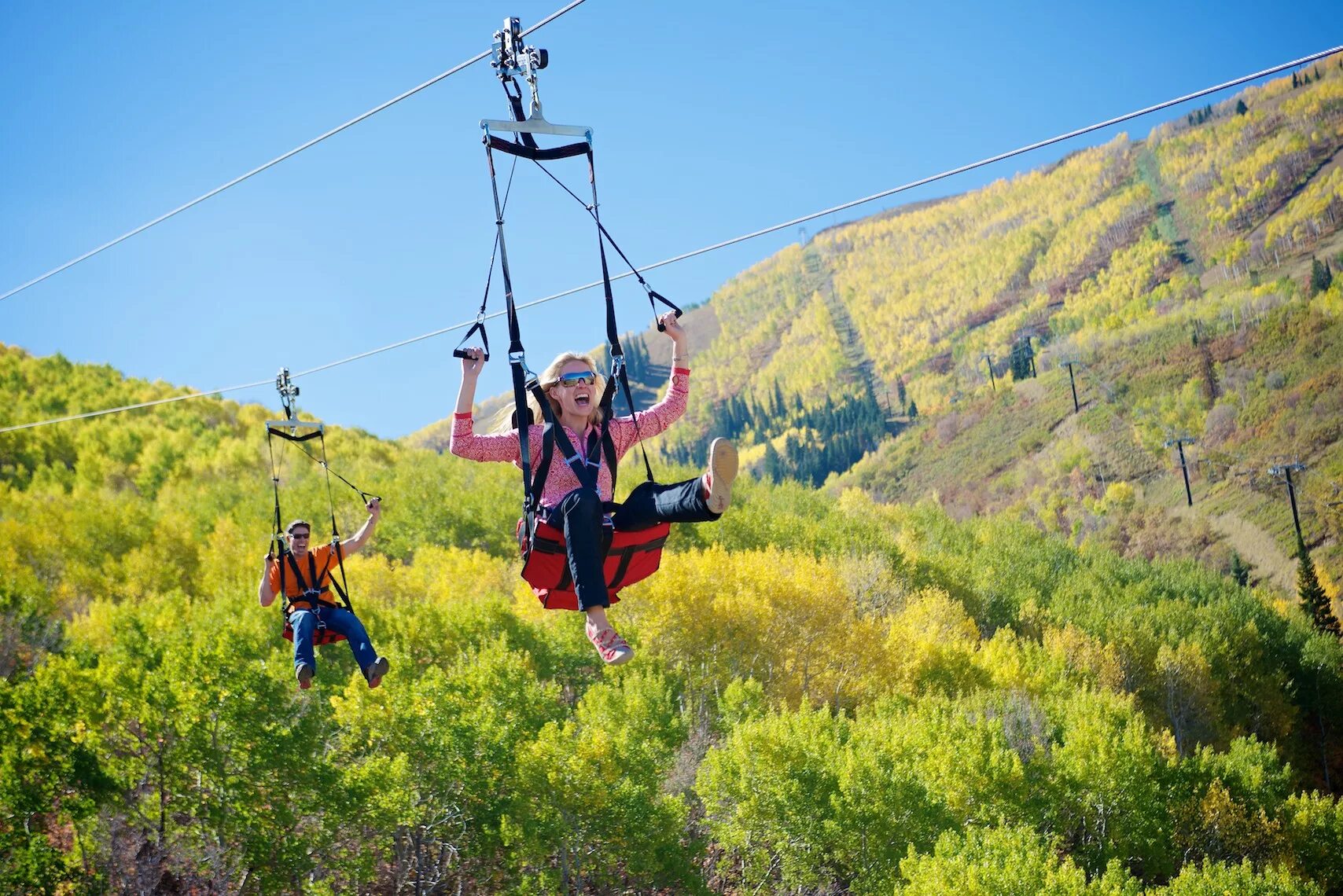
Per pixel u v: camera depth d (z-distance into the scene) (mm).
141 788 27281
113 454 92938
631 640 44594
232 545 57688
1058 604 86562
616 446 5391
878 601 70062
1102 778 41750
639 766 30391
